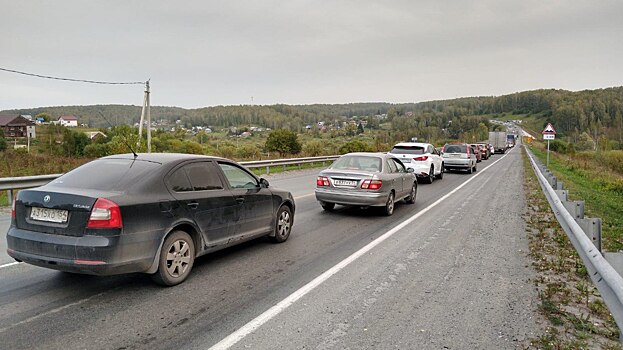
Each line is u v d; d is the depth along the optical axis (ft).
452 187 53.93
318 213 32.76
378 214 32.65
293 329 12.24
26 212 14.83
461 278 17.17
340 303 14.30
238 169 20.43
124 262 14.02
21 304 13.74
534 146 256.32
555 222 29.22
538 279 17.06
